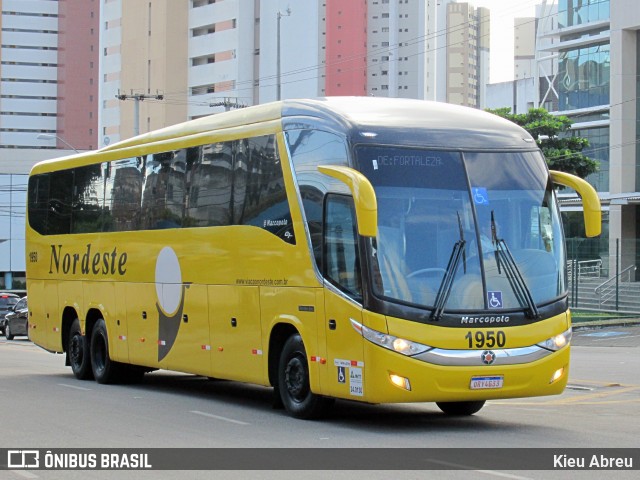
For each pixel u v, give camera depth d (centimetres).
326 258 1229
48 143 14475
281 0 9212
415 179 1190
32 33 14488
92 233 1897
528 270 1199
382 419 1331
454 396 1144
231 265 1443
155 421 1314
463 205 1195
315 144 1266
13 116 14425
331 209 1224
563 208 5775
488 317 1159
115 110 9956
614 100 5272
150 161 1712
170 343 1617
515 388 1168
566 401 1606
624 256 4238
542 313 1189
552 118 4497
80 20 14312
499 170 1231
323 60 12000
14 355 2811
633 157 5244
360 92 12056
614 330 3553
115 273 1803
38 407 1481
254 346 1385
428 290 1151
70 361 1988
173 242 1614
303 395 1303
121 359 1783
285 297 1308
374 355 1138
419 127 1228
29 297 2152
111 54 10025
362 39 12088
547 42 6750
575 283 4331
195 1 9519
